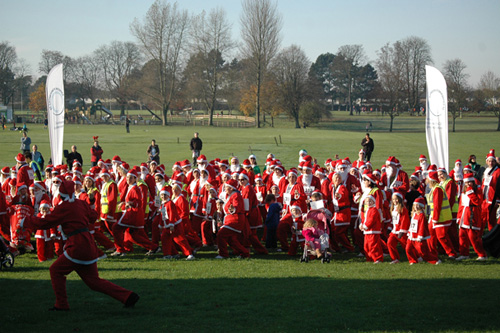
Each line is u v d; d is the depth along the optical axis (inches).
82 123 3912.4
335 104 6702.8
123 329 287.7
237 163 741.3
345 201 550.3
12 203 532.1
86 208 347.6
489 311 319.6
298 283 402.6
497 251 505.4
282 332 281.6
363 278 418.0
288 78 3769.7
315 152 1781.5
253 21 3693.4
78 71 5147.6
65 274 336.8
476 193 508.4
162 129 3277.6
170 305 341.4
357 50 5812.0
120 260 512.1
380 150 1845.5
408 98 4598.9
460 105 3289.9
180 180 654.5
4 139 2239.2
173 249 531.5
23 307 338.3
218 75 4028.1
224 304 342.6
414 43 4547.2
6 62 4547.2
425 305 333.4
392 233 494.6
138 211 536.4
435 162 800.3
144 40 3742.6
